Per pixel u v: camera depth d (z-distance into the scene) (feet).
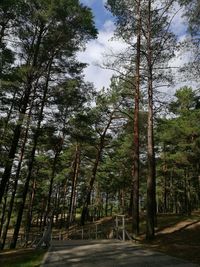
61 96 73.10
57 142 92.17
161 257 35.94
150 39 61.36
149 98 60.59
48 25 69.82
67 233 101.24
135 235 59.62
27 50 70.59
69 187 177.27
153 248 45.98
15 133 65.98
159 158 143.02
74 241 57.77
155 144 136.56
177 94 114.83
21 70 65.72
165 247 46.91
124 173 143.23
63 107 78.74
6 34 66.80
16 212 146.00
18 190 125.18
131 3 62.03
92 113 104.22
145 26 62.13
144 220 90.68
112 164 141.18
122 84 86.69
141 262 32.81
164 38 60.54
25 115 63.82
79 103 77.51
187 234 58.13
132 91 79.71
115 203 229.25
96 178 153.48
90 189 112.27
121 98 95.50
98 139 121.60
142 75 65.87
